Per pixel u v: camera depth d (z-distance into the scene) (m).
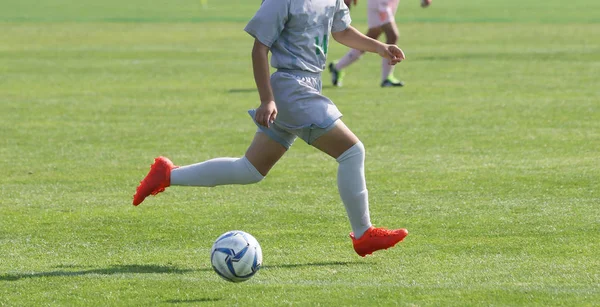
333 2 18.94
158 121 40.34
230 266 16.95
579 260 19.12
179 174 19.59
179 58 68.62
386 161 31.11
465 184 27.33
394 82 51.62
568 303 16.12
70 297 16.86
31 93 49.78
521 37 81.94
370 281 17.75
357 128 37.84
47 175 29.45
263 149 19.12
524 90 48.56
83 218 23.64
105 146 34.56
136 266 19.09
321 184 27.69
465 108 42.72
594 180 27.42
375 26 52.03
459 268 18.64
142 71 60.31
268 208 24.58
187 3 144.50
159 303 16.42
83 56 70.06
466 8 126.19
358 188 18.75
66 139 36.03
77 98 47.72
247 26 18.08
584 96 45.88
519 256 19.53
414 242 20.92
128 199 25.91
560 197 25.38
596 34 83.25
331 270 18.62
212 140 35.75
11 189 27.34
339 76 52.66
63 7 131.12
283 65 18.50
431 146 33.75
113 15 115.69
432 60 64.62
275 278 18.02
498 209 24.11
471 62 62.94
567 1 141.50
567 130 36.53
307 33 18.50
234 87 52.09
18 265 19.25
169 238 21.59
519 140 34.56
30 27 97.25
